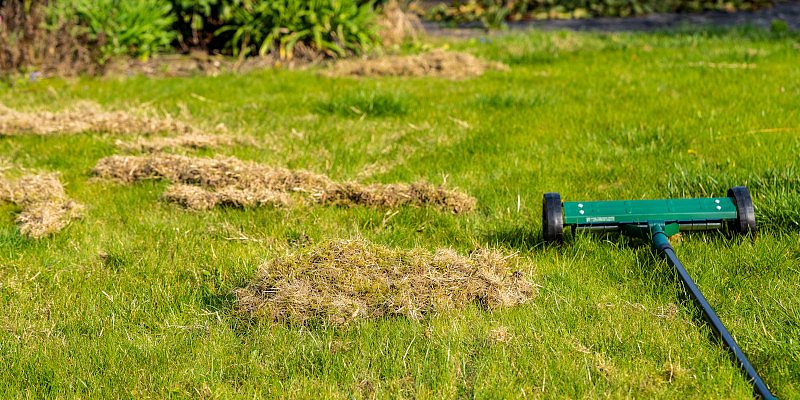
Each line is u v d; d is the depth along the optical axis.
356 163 5.84
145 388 3.12
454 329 3.38
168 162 5.58
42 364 3.29
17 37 8.98
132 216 4.90
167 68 9.24
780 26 11.11
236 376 3.18
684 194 4.94
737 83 7.86
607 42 10.61
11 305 3.82
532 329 3.38
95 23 9.16
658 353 3.20
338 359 3.22
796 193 4.58
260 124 6.91
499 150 5.98
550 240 4.12
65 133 6.57
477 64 9.23
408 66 9.04
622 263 3.97
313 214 4.86
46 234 4.62
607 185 5.22
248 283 3.82
